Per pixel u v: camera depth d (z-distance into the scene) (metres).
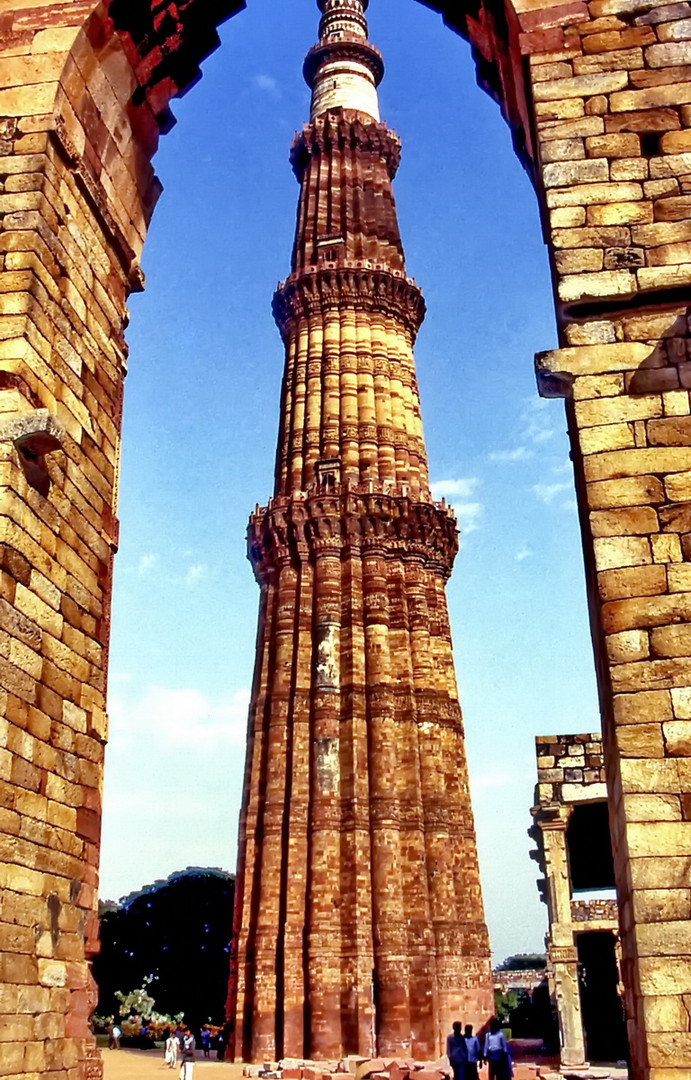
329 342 44.56
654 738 9.70
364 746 35.34
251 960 33.25
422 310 48.16
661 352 11.30
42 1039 11.01
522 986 71.31
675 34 12.91
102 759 13.66
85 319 14.17
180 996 65.56
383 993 31.31
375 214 49.66
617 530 10.58
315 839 33.56
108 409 14.95
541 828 27.73
